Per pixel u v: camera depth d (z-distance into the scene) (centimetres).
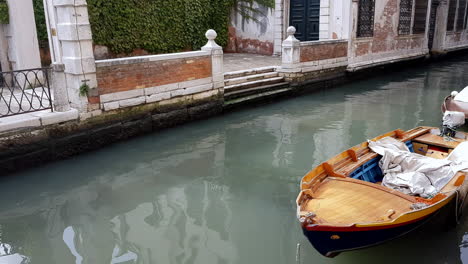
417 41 1655
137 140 740
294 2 1389
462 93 859
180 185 555
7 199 517
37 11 1006
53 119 622
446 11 1831
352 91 1196
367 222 326
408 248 396
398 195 393
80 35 634
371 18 1325
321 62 1166
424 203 371
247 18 1498
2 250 409
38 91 796
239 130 802
